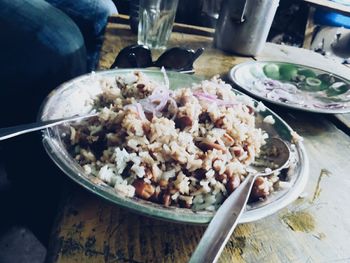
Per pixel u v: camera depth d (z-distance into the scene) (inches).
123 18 51.3
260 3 42.9
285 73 42.1
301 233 19.7
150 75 30.2
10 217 48.1
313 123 33.8
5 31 40.3
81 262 15.7
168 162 19.4
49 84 41.6
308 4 88.4
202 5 58.0
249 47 46.6
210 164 19.7
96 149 21.0
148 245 17.2
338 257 18.5
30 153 42.6
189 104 22.9
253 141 23.3
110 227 17.7
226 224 15.4
